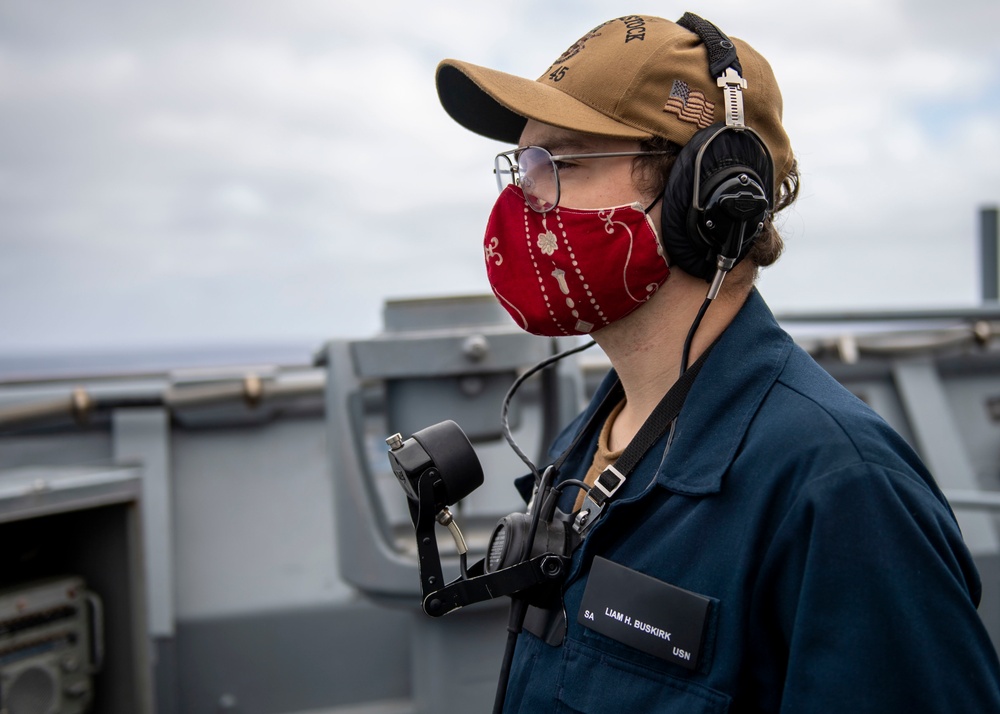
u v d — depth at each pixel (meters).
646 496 0.85
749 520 0.77
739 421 0.83
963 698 0.68
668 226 0.88
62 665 2.18
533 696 0.87
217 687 2.65
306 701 2.66
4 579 2.30
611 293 0.92
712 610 0.77
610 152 0.91
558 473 1.08
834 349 3.27
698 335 0.92
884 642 0.69
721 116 0.90
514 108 0.88
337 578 2.77
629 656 0.81
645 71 0.88
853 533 0.71
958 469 3.29
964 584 0.73
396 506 2.80
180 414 2.78
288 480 2.86
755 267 0.94
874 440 0.75
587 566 0.88
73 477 2.20
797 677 0.70
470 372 2.02
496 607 2.17
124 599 2.32
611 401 1.10
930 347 3.39
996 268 3.83
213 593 2.71
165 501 2.73
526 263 0.94
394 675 2.71
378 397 2.90
